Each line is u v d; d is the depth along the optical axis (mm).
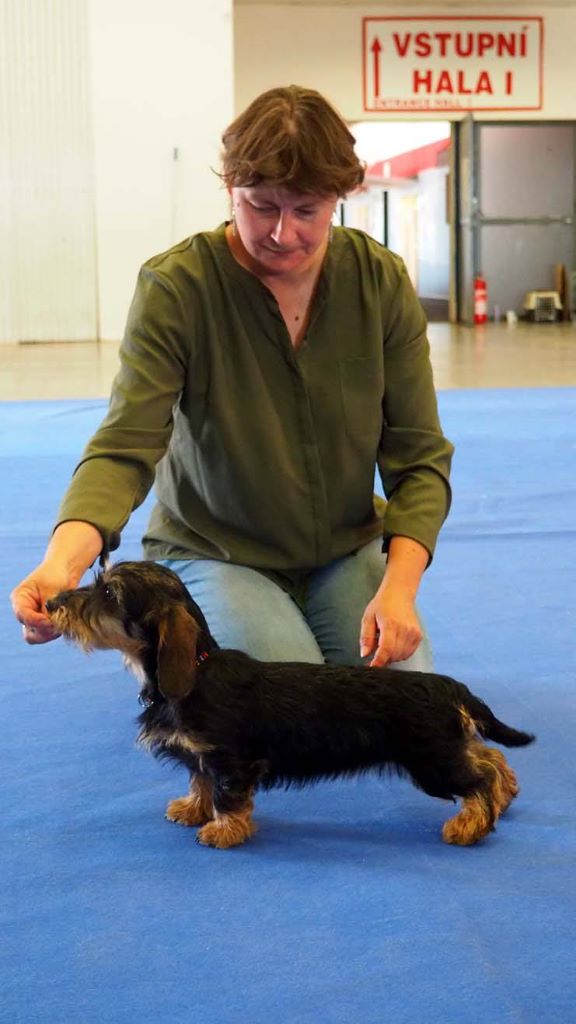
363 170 2934
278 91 2850
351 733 2854
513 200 24516
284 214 2869
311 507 3385
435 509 3295
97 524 2893
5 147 17844
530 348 17188
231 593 3305
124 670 4207
